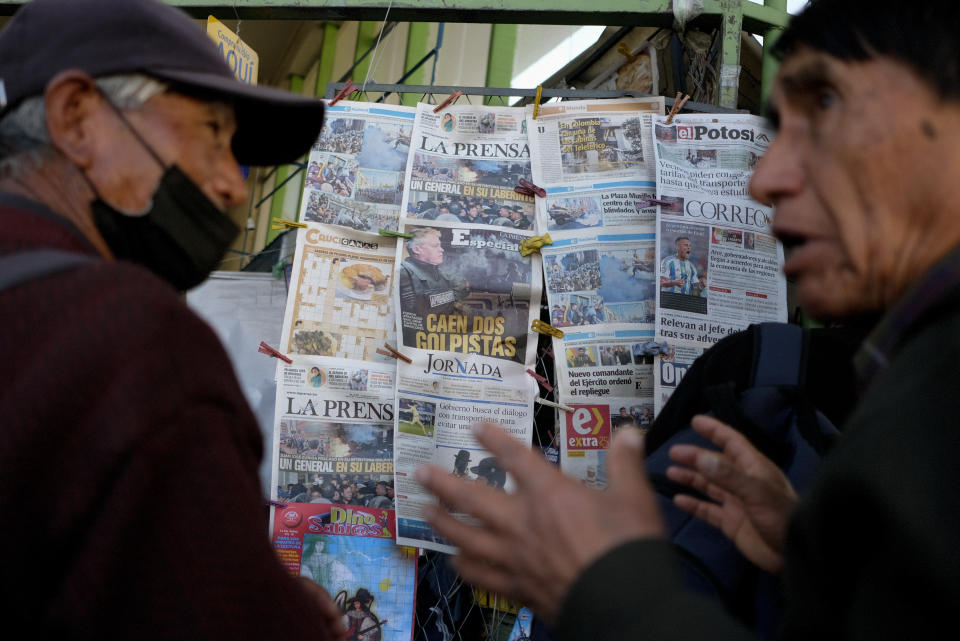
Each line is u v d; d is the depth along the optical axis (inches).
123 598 23.2
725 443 33.5
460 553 23.3
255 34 298.0
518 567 21.6
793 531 20.0
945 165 20.4
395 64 218.5
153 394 24.5
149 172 32.0
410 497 80.6
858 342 45.8
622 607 19.4
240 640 24.1
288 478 81.7
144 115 32.1
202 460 24.9
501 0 98.1
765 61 99.0
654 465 43.7
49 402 23.8
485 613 86.6
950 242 20.5
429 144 89.4
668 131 89.1
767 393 43.3
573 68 127.7
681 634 18.7
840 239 22.0
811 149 22.9
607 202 87.7
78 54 31.2
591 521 21.1
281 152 42.5
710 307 84.4
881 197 21.2
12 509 23.2
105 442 23.6
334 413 83.1
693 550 37.8
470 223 87.0
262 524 26.8
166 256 32.9
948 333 18.4
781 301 85.7
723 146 88.8
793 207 23.2
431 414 81.9
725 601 36.6
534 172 88.7
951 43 20.5
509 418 82.0
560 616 20.1
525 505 22.0
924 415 17.2
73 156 30.8
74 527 23.5
